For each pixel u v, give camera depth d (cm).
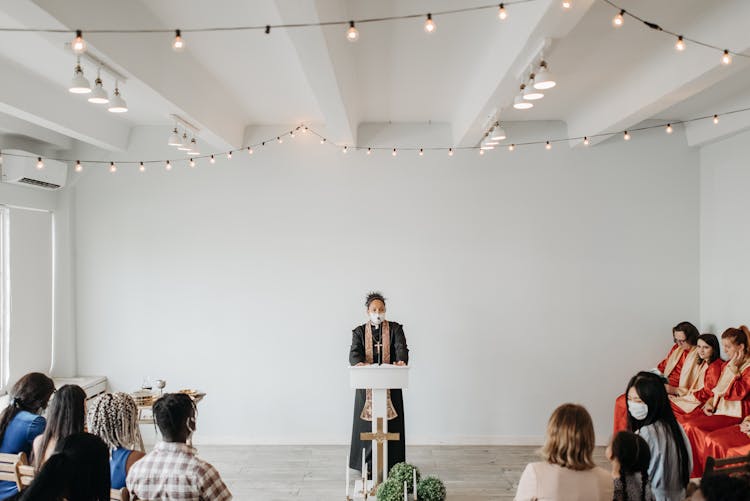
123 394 246
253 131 589
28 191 546
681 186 579
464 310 583
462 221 583
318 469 510
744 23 297
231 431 587
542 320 582
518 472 502
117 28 298
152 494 220
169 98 377
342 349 586
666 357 562
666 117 560
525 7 290
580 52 383
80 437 187
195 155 590
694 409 480
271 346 588
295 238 588
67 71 400
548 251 581
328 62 314
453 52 383
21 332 547
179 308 590
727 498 174
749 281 507
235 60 401
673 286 579
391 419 459
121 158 589
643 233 580
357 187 586
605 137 532
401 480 344
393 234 584
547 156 583
